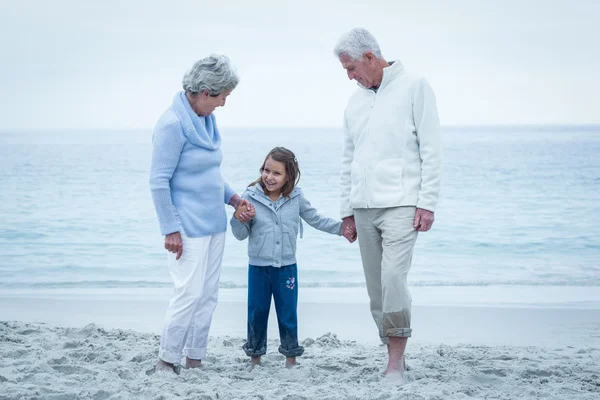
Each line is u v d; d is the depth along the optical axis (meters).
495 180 25.08
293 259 4.50
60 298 8.44
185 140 4.08
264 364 4.61
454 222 16.81
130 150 45.72
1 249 13.55
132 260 12.52
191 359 4.39
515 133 77.75
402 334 3.98
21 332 5.56
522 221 16.97
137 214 18.03
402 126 4.04
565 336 6.30
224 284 9.91
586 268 11.91
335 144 55.59
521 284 10.41
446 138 63.84
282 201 4.46
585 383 4.11
